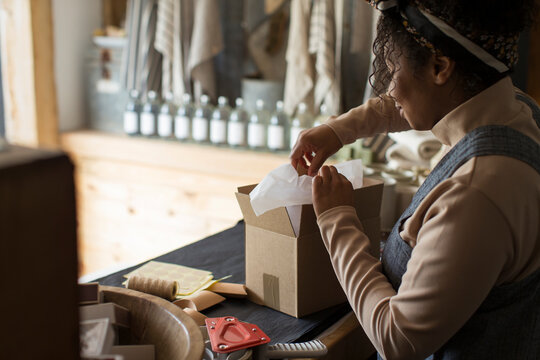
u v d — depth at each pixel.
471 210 0.75
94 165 3.43
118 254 3.47
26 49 3.32
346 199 0.97
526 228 0.77
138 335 0.86
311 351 0.98
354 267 0.90
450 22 0.75
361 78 2.87
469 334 0.85
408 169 2.01
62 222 0.51
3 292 0.47
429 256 0.77
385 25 0.83
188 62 3.14
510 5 0.74
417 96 0.83
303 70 2.85
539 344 0.88
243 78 3.15
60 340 0.53
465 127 0.83
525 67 2.37
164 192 3.22
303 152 1.22
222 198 3.05
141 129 3.34
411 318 0.78
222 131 3.10
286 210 1.11
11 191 0.47
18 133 3.43
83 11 3.62
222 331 0.99
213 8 3.06
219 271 1.40
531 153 0.79
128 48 3.23
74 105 3.63
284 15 3.11
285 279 1.17
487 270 0.75
